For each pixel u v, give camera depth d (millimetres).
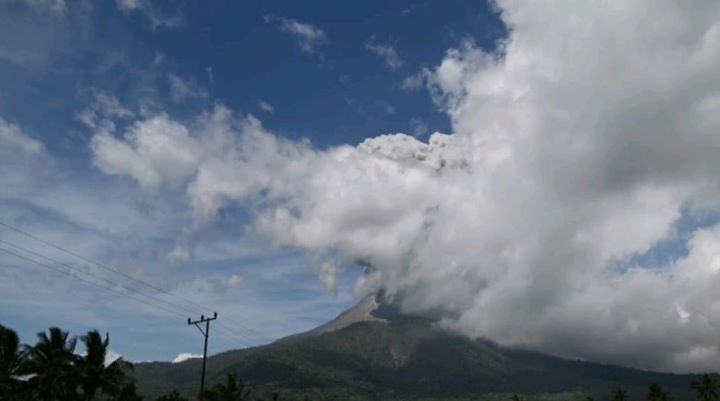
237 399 118062
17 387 64312
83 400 69375
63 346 67625
